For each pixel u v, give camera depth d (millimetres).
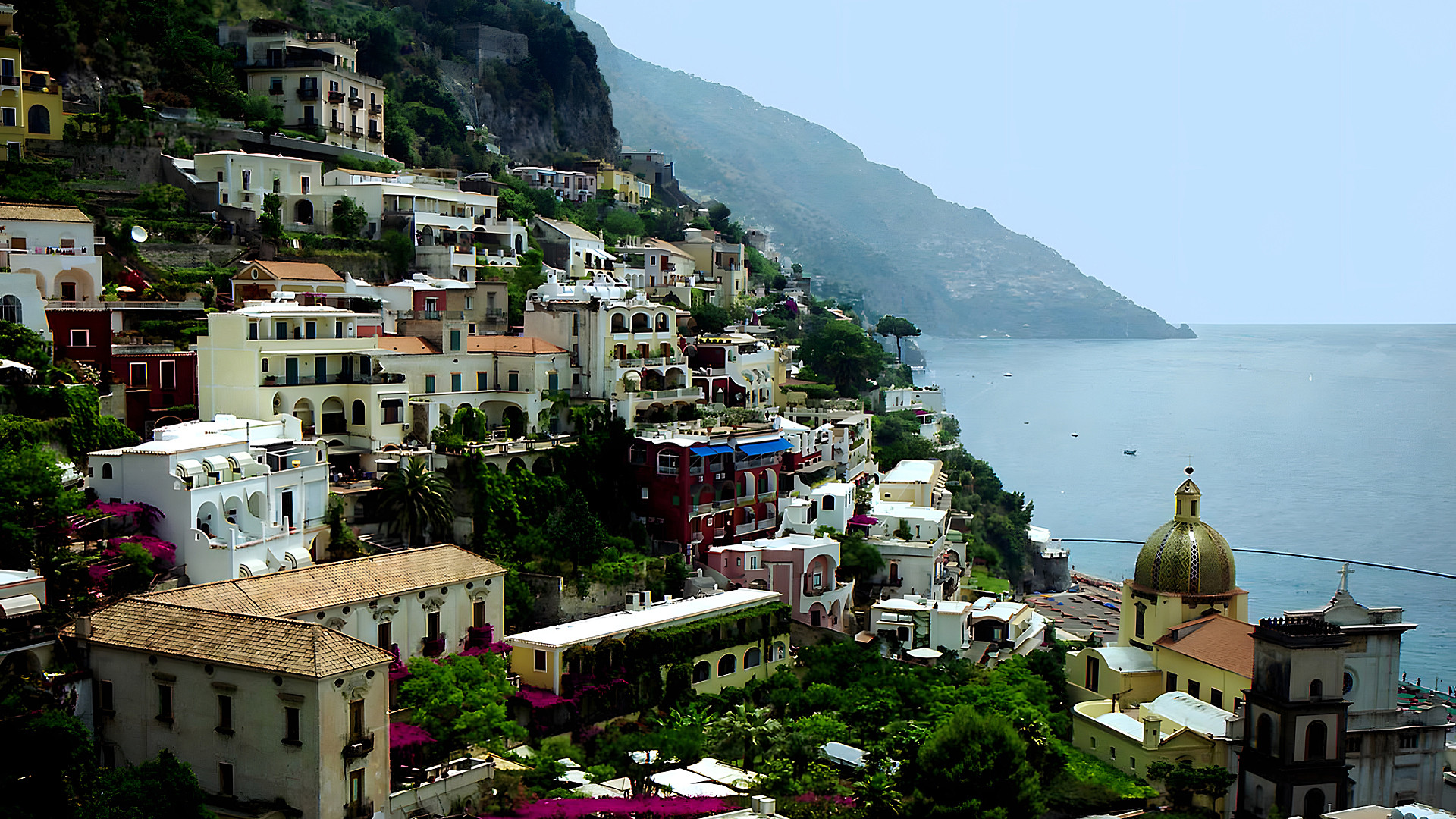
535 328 149625
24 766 68750
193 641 76312
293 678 72250
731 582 128375
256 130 176500
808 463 154875
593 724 102125
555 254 195250
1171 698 114438
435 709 86812
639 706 106188
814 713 106812
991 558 184125
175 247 144625
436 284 153125
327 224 167625
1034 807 89438
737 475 141625
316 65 190375
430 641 97312
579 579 117812
